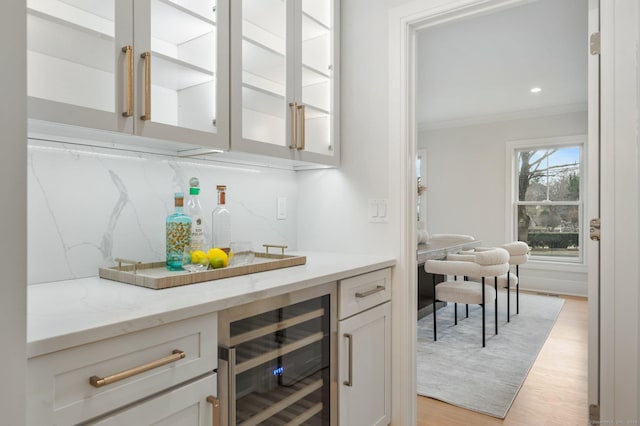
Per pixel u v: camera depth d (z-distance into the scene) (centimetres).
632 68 139
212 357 103
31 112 95
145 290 114
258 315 119
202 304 99
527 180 563
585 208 516
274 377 125
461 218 607
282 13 171
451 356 305
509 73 400
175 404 93
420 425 207
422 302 415
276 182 212
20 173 64
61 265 130
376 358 176
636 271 138
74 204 133
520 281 558
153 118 148
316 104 207
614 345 142
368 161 198
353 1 204
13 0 63
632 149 139
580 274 514
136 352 86
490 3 168
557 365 287
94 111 107
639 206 138
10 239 62
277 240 212
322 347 144
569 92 464
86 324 80
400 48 188
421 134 642
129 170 149
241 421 113
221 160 182
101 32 117
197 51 147
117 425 82
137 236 151
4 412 62
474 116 583
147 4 119
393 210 190
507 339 345
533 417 214
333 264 166
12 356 62
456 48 339
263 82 185
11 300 62
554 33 310
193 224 149
